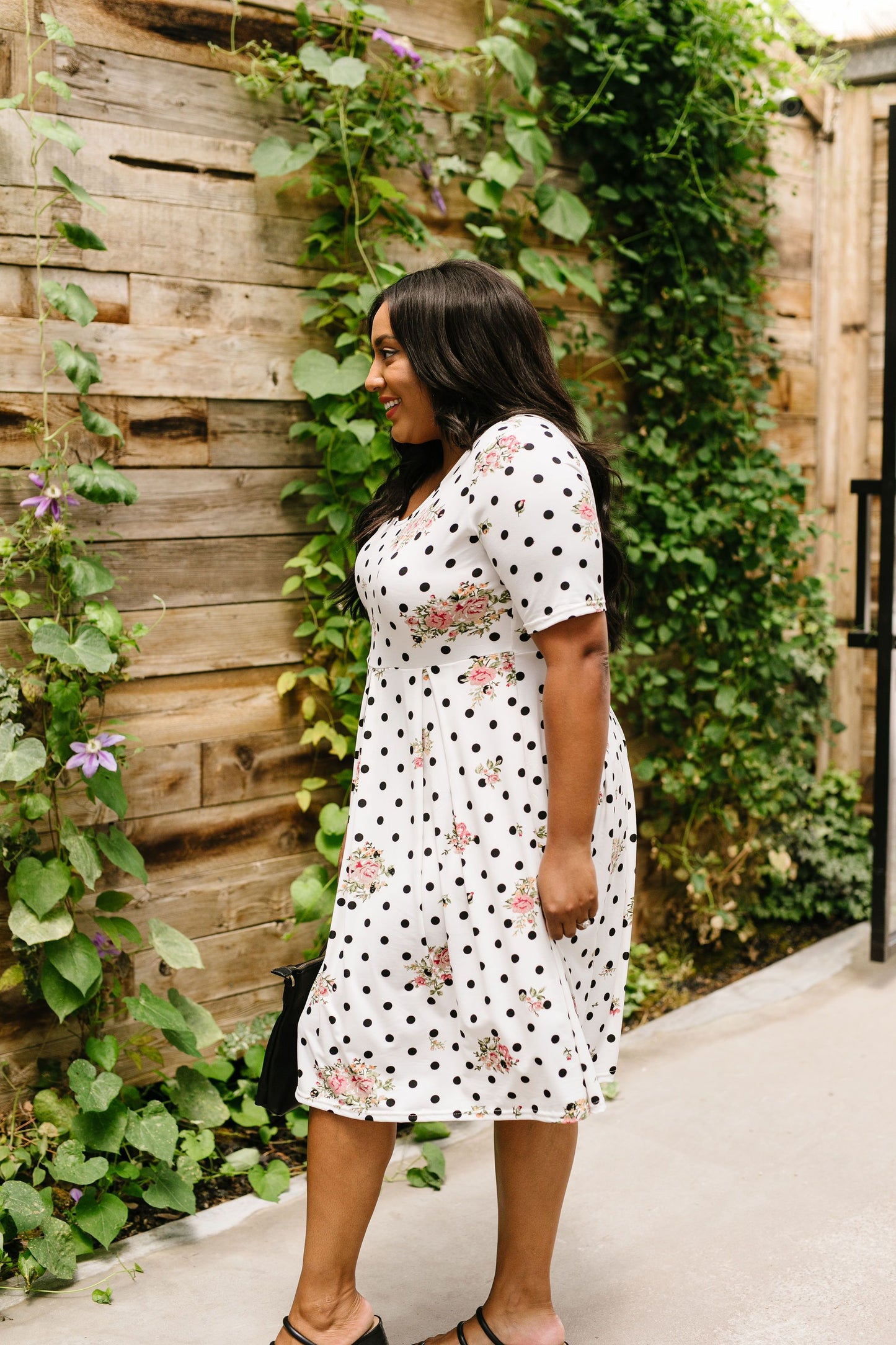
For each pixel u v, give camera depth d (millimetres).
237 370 2666
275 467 2756
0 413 2338
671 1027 3131
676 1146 2510
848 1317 1943
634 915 3609
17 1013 2436
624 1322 1937
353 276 2756
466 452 1632
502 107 3027
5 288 2330
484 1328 1743
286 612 2805
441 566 1584
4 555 2289
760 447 3881
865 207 4098
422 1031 1644
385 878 1659
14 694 2295
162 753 2633
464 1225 2238
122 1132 2240
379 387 1708
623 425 3482
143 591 2574
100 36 2398
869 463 4246
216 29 2562
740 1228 2201
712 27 3377
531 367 1676
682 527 3406
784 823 3980
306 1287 1689
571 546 1510
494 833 1587
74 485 2316
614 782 1701
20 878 2268
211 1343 1905
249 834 2789
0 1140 2316
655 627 3518
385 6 2832
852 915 3924
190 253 2570
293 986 1730
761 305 3924
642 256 3426
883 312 4148
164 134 2504
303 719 2857
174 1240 2211
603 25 3240
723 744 3697
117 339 2484
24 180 2328
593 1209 2273
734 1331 1910
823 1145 2498
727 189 3617
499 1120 1711
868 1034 3037
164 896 2658
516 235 3154
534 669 1605
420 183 2953
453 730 1613
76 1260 2115
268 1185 2346
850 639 3689
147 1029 2611
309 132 2732
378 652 1712
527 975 1565
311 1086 1676
